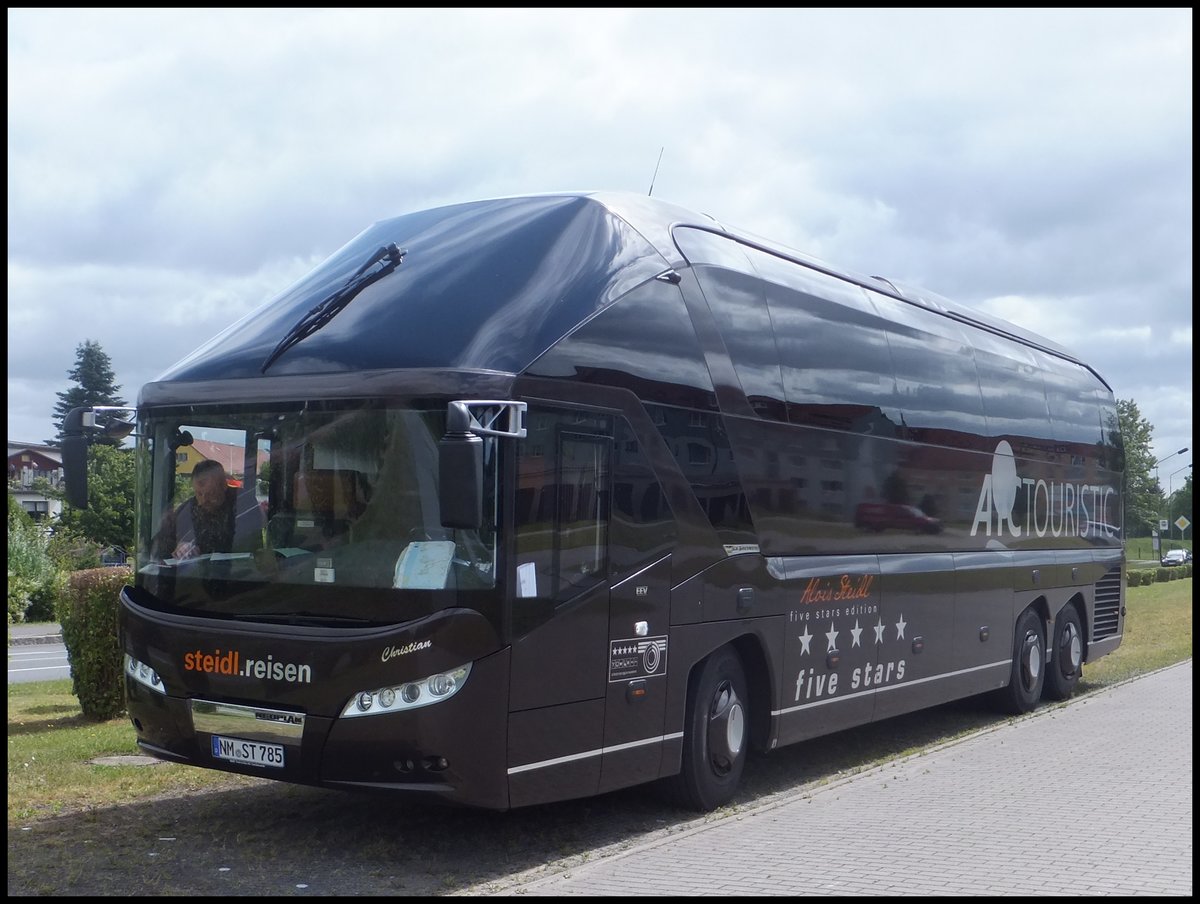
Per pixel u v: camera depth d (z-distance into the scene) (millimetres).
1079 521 17047
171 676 7562
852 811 8898
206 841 7754
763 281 10117
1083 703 15828
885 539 11578
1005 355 14969
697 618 8734
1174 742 12312
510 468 7207
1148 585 61219
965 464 13430
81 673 13547
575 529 7672
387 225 9125
